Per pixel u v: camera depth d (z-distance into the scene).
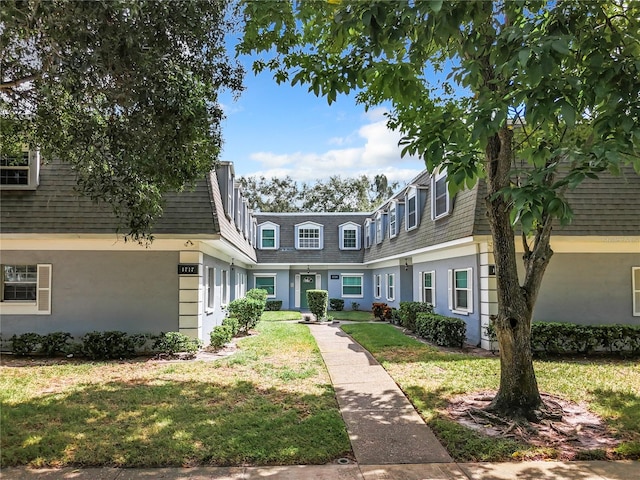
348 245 26.20
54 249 10.62
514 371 5.91
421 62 4.85
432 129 4.61
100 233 10.23
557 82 3.52
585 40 4.04
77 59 4.29
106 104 4.96
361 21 3.96
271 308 24.62
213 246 12.38
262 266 25.28
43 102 6.01
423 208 16.17
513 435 5.20
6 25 4.23
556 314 11.08
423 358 9.60
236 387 7.22
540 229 6.27
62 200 10.52
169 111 5.03
